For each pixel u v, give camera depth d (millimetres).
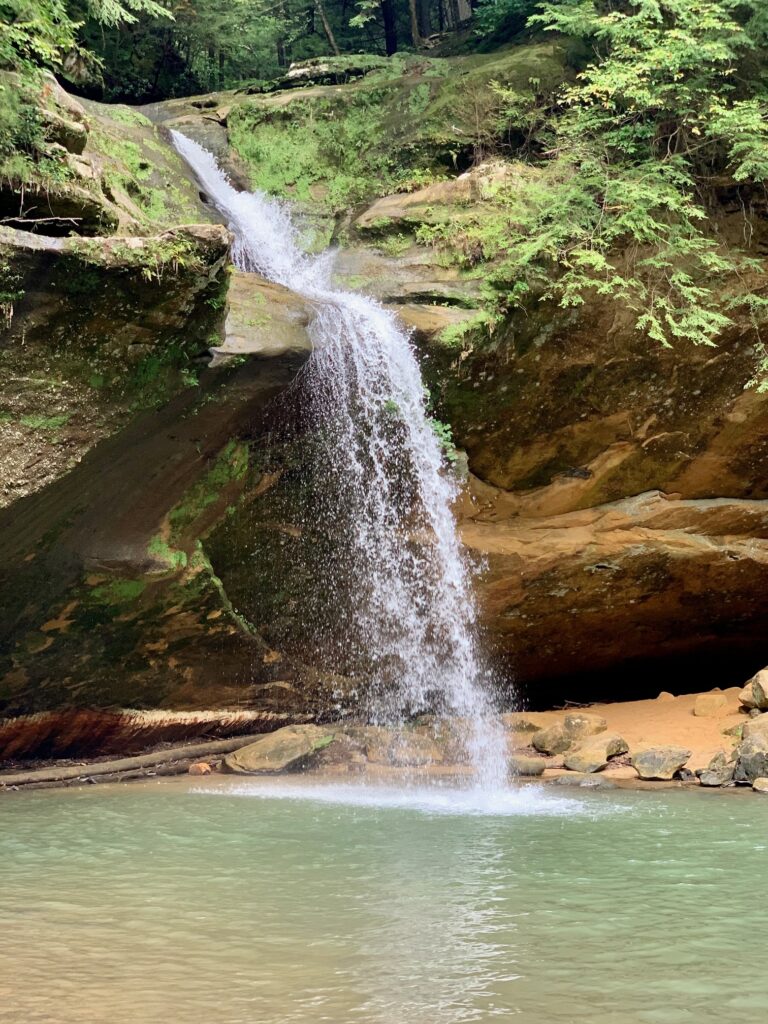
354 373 9469
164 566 8914
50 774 9305
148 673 9828
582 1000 3498
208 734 10797
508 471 11211
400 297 10664
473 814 7547
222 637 10039
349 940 4230
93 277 6797
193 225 7223
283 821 7223
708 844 6273
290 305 8977
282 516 10000
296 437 9523
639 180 10914
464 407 10664
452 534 11102
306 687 11148
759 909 4695
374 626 11180
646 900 4875
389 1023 3277
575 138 11398
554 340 10617
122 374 7398
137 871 5566
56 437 7328
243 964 3918
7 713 9258
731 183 11203
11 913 4664
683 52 10945
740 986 3643
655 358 10914
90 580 8648
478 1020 3307
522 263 10242
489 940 4215
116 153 10906
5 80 6926
